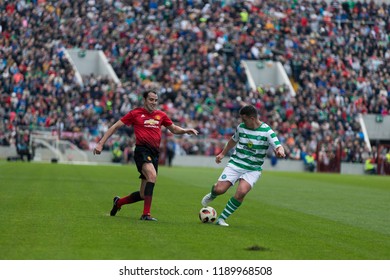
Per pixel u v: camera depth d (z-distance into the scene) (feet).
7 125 628.69
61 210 208.03
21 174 381.19
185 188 328.29
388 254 153.89
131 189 307.58
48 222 178.70
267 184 399.65
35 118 643.45
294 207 258.37
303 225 200.64
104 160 636.48
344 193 347.56
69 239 152.25
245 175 186.80
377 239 176.96
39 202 230.89
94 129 644.69
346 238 175.73
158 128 193.06
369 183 450.30
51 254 136.05
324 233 183.83
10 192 265.95
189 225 184.03
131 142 638.12
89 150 634.02
